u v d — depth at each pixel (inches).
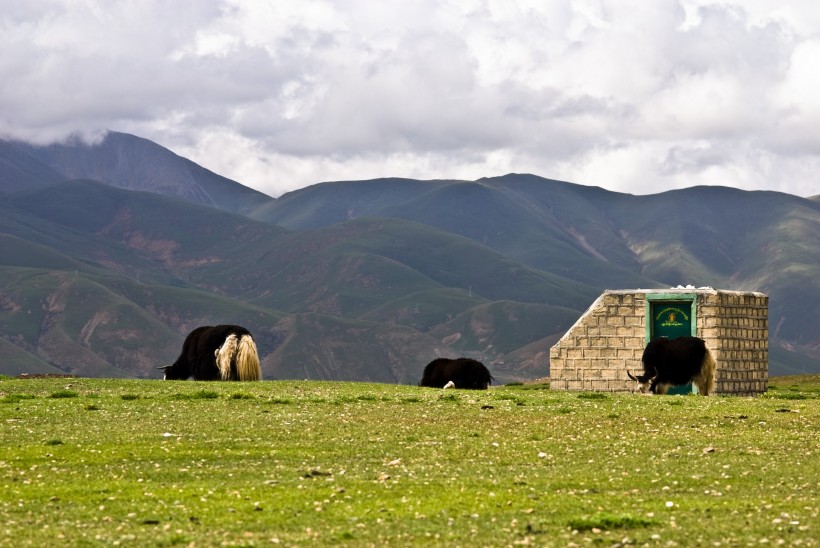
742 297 2169.0
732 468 892.6
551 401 1438.2
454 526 667.4
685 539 626.2
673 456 962.1
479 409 1330.0
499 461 934.4
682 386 1967.3
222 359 1939.0
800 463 920.3
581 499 757.3
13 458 924.0
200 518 690.8
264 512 708.7
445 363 1957.4
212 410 1284.4
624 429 1152.8
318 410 1300.4
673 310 2140.7
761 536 633.0
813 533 638.5
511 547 611.8
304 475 855.7
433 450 995.9
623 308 2183.8
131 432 1087.0
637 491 791.7
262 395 1486.2
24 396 1416.1
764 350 2233.0
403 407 1344.7
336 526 667.4
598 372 2201.0
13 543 613.3
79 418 1192.2
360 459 943.7
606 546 616.1
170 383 1680.6
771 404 1427.2
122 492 778.8
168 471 871.1
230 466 899.4
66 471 866.8
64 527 661.3
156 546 612.4
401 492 781.9
